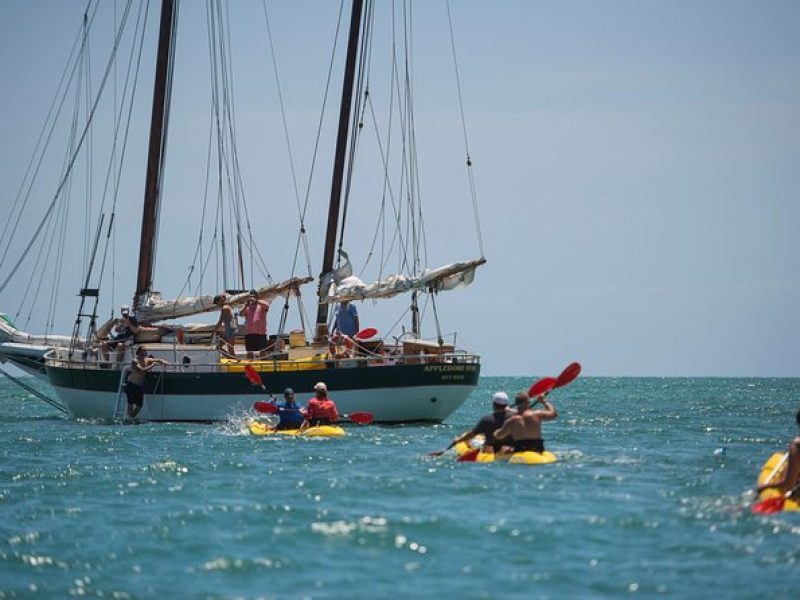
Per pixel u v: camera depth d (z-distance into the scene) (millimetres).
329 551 52562
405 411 110125
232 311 122062
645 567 49031
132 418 114562
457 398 111188
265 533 56125
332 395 109250
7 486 72000
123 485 71750
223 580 48000
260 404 102562
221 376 111375
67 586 47375
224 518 59812
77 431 107062
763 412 161500
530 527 56500
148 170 125688
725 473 74375
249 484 71125
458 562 50312
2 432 106750
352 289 117438
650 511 59969
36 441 97688
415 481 70375
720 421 135625
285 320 120875
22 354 133250
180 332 119375
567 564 49688
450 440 95875
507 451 78938
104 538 55500
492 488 67500
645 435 109062
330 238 122125
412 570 49156
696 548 52031
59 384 123125
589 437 105625
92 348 122750
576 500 63469
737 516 58469
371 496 65562
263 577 48312
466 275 116125
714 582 46719
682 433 112562
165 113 126938
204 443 95000
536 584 46812
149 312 122625
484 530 55969
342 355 110312
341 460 81938
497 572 48656
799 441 59594
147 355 114250
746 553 51031
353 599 45000
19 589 47000
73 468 80062
